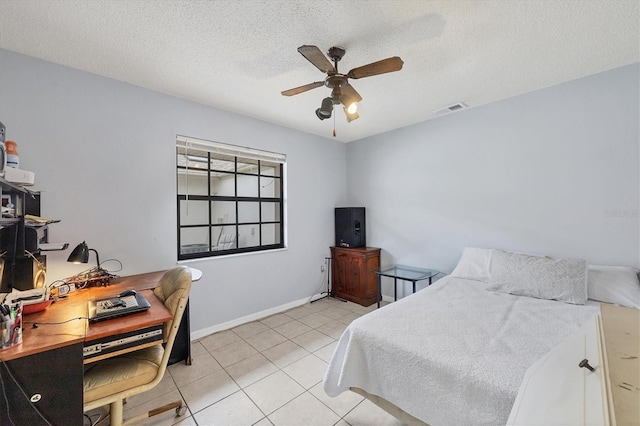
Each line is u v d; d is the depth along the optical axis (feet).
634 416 1.92
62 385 3.65
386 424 5.27
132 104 7.73
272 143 11.10
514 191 8.85
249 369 7.14
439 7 4.85
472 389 3.76
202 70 7.00
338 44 5.90
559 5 4.81
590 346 3.35
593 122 7.43
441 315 5.82
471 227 9.84
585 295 6.47
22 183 4.58
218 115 9.49
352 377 5.08
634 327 3.81
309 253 12.52
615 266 7.06
